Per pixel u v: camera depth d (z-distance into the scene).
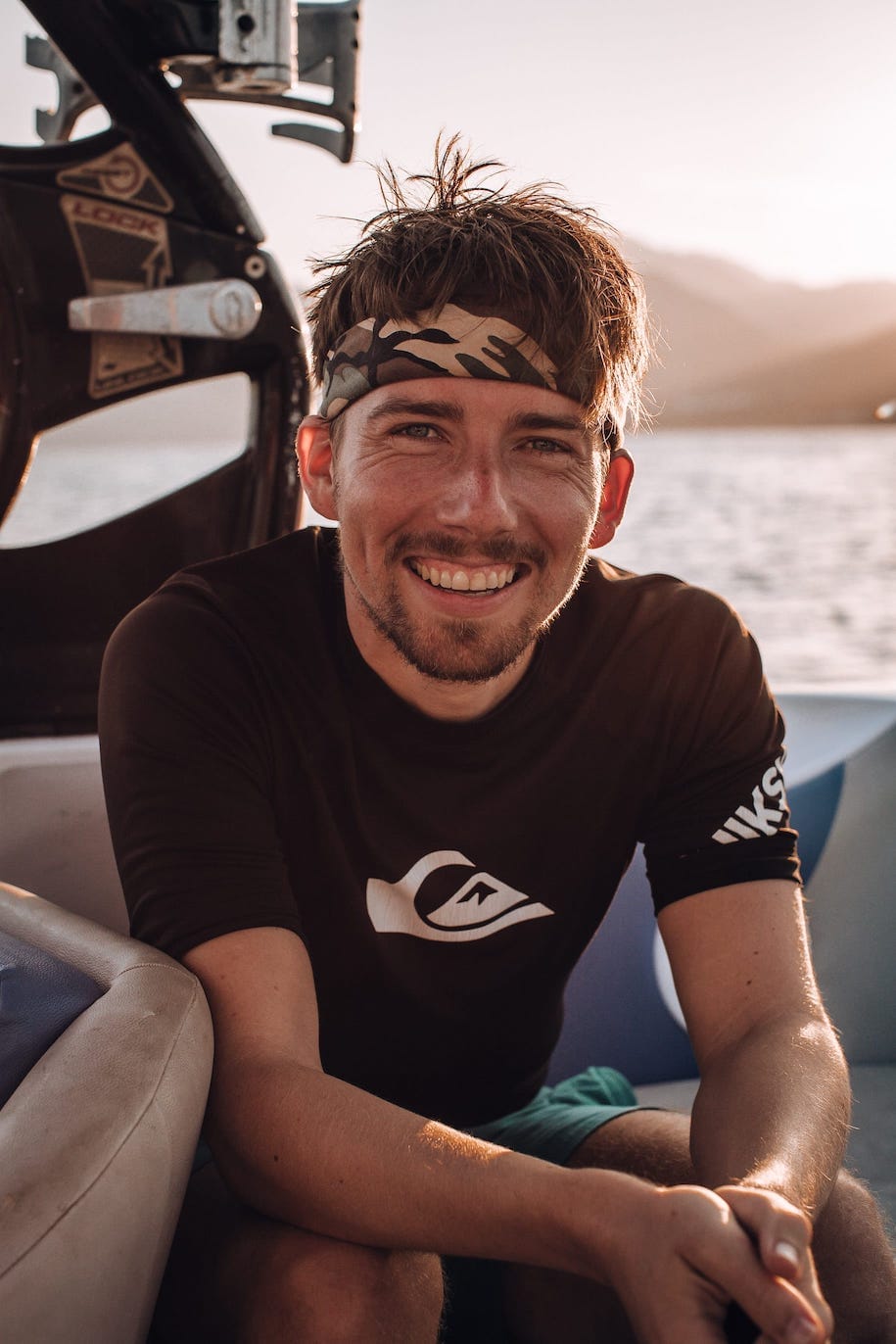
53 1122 0.67
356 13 1.68
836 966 1.73
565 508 0.99
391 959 1.04
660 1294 0.72
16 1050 0.76
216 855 0.93
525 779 1.06
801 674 8.24
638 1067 1.67
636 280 1.07
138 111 1.56
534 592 1.00
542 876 1.09
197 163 1.60
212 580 1.08
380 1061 1.09
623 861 1.16
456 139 1.05
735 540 18.52
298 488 1.77
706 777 1.13
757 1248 0.71
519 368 0.95
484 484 0.96
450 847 1.04
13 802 1.44
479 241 0.96
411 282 0.95
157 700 0.99
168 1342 0.88
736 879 1.10
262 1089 0.84
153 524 1.70
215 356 1.68
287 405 1.74
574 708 1.08
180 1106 0.74
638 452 54.03
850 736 1.77
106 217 1.58
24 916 0.99
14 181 1.52
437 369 0.95
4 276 1.52
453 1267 1.18
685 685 1.12
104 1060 0.72
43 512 26.97
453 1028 1.10
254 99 1.67
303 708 1.02
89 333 1.60
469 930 1.07
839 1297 0.89
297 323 1.73
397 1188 0.79
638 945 1.67
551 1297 1.07
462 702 1.02
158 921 0.92
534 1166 0.78
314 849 1.03
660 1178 1.04
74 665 1.67
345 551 1.01
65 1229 0.62
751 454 52.53
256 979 0.89
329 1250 0.81
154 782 0.96
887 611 11.73
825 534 19.42
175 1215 0.77
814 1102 0.90
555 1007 1.20
